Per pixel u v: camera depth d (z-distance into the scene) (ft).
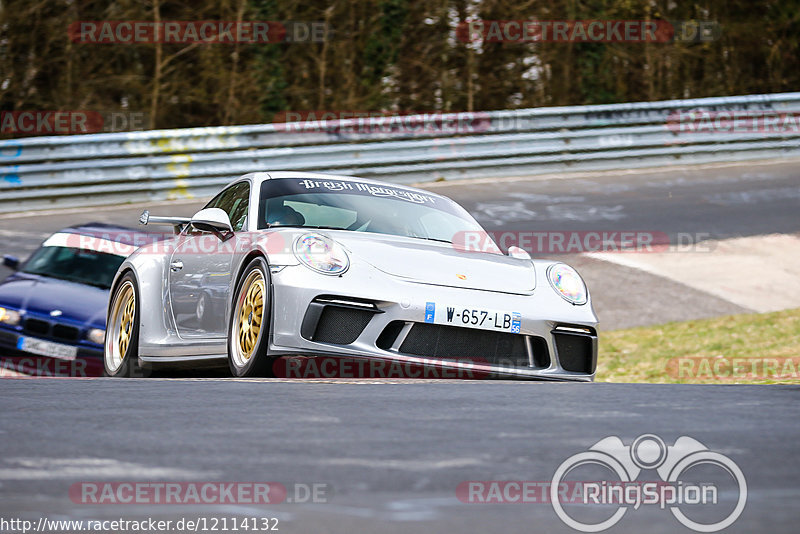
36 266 97.81
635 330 117.60
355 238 61.21
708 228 159.33
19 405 39.17
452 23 269.23
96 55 248.32
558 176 197.36
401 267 58.29
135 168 172.65
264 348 56.08
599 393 44.62
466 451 28.84
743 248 149.28
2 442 30.04
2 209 163.73
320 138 187.21
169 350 67.26
